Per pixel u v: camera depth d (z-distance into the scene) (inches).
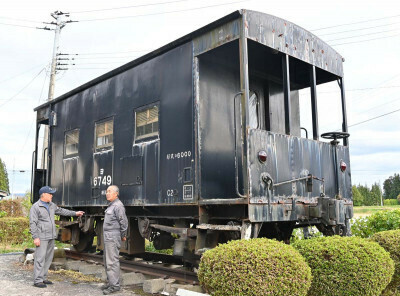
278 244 164.1
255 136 199.9
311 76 251.1
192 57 233.0
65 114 372.8
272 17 222.7
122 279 253.1
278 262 150.6
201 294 193.3
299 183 222.8
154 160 253.8
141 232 273.1
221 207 222.7
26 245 530.9
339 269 169.3
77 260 351.3
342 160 259.3
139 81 276.4
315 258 174.6
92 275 297.0
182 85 238.8
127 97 286.7
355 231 303.0
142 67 274.8
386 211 300.0
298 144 226.8
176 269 249.0
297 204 218.7
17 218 580.1
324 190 240.4
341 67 276.5
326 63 262.8
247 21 206.2
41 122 431.8
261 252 153.6
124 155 282.4
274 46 221.9
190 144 228.7
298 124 306.7
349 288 167.8
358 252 172.9
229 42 211.6
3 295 235.9
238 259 151.9
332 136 257.6
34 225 261.4
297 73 286.2
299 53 240.4
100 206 310.7
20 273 312.5
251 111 273.9
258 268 148.4
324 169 243.1
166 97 250.1
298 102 310.3
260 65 271.6
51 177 386.3
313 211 222.2
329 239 186.2
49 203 277.0
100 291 244.8
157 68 260.5
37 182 419.2
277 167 209.9
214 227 206.8
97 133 320.5
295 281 149.5
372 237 218.8
